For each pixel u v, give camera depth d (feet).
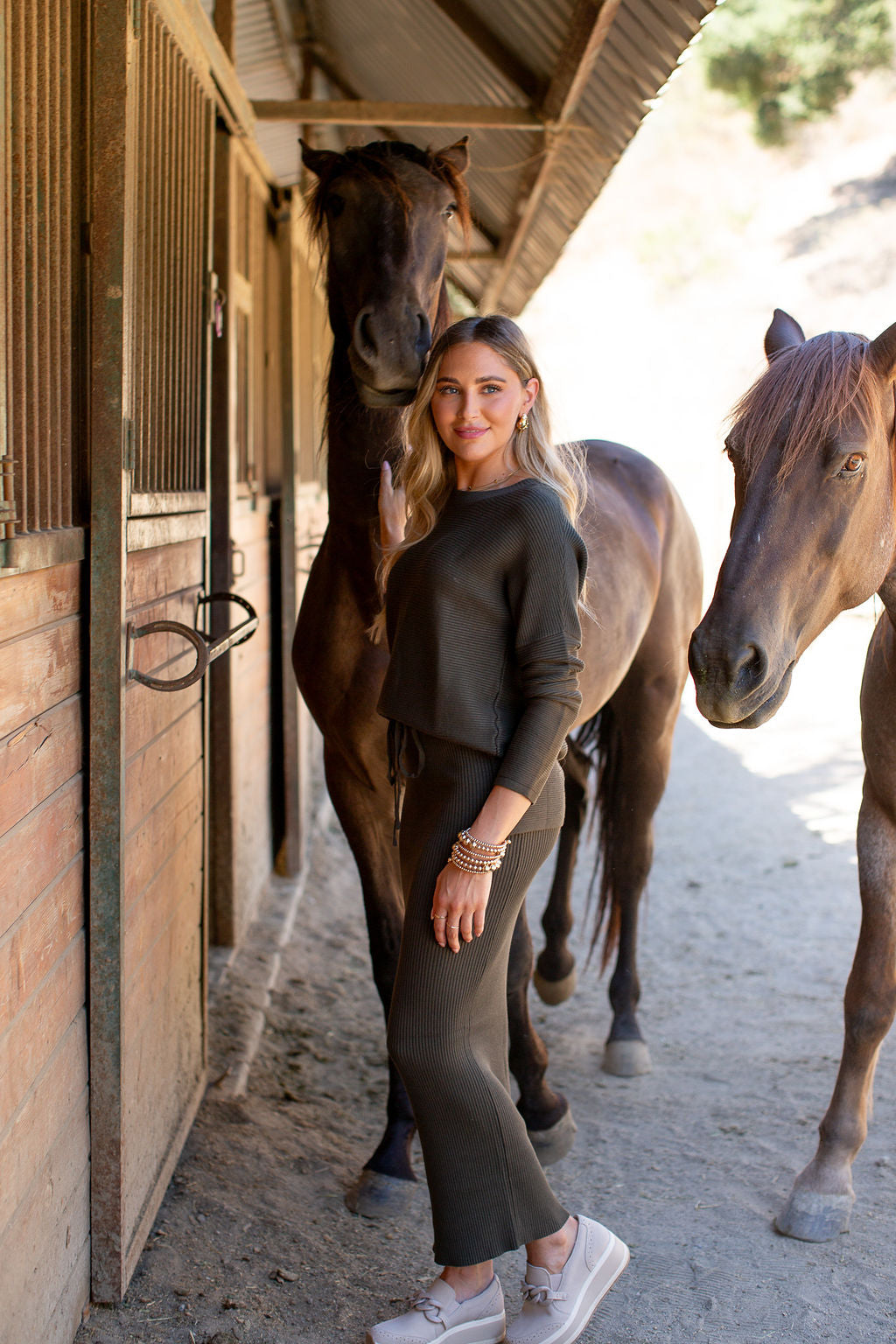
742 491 6.78
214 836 12.76
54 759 5.82
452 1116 5.83
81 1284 6.50
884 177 82.43
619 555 9.94
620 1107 9.96
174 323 7.96
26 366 5.37
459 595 5.78
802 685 34.27
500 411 5.89
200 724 9.14
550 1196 6.07
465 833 5.63
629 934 11.06
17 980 5.24
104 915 6.34
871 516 6.86
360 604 7.82
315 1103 9.79
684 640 11.51
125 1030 6.70
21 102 5.26
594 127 13.75
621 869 11.12
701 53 71.10
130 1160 6.91
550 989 12.04
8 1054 5.12
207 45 8.89
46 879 5.70
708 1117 9.68
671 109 87.30
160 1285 6.93
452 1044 5.80
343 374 7.88
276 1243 7.56
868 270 79.05
